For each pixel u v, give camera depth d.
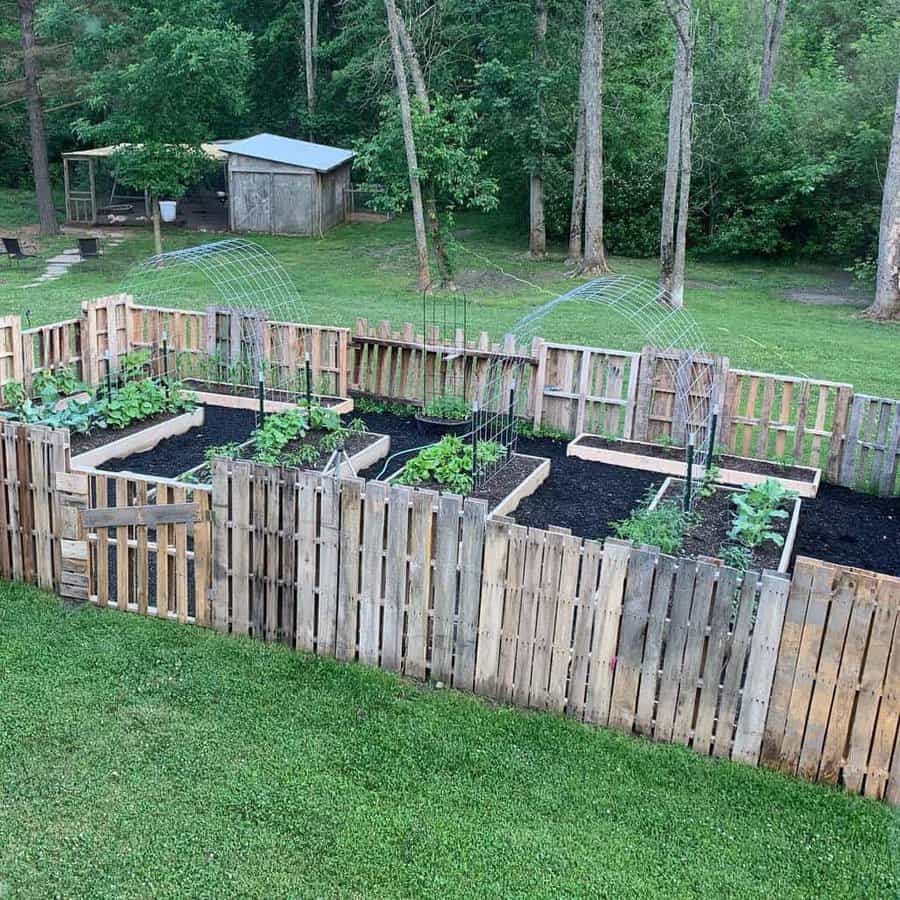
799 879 4.27
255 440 9.86
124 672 5.72
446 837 4.44
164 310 12.59
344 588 5.85
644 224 28.97
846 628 4.67
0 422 6.43
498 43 26.23
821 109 27.11
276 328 12.27
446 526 5.46
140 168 22.03
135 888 4.06
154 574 6.89
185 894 4.04
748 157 27.55
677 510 8.11
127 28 21.89
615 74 28.11
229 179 30.70
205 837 4.37
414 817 4.57
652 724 5.27
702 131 26.86
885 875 4.30
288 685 5.68
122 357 12.51
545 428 11.44
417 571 5.61
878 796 4.80
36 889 4.03
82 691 5.49
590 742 5.23
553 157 27.77
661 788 4.86
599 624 5.24
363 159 22.31
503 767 4.98
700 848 4.45
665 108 30.17
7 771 4.75
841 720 4.79
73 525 6.38
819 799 4.80
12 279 21.72
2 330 10.63
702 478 9.25
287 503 5.84
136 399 10.54
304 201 30.47
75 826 4.41
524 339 16.28
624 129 28.36
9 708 5.28
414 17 24.58
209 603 6.27
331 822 4.51
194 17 21.70
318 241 29.64
